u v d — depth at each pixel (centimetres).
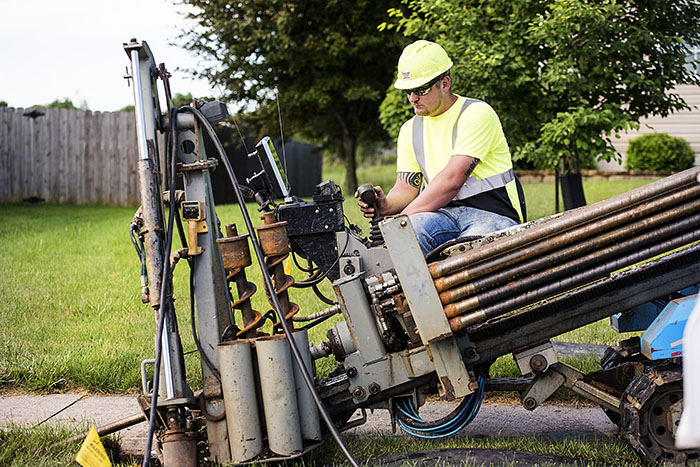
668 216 322
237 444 333
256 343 335
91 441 336
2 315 627
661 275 352
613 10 947
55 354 521
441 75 387
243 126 2034
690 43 1045
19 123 1745
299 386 341
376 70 1998
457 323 324
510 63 1001
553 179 2033
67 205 1770
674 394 333
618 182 1845
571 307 352
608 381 360
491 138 388
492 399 460
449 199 382
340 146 2330
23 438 379
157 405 333
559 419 420
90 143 1775
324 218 366
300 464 352
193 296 348
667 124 2009
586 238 325
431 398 467
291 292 707
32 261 892
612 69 986
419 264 323
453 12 1044
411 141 417
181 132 354
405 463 345
